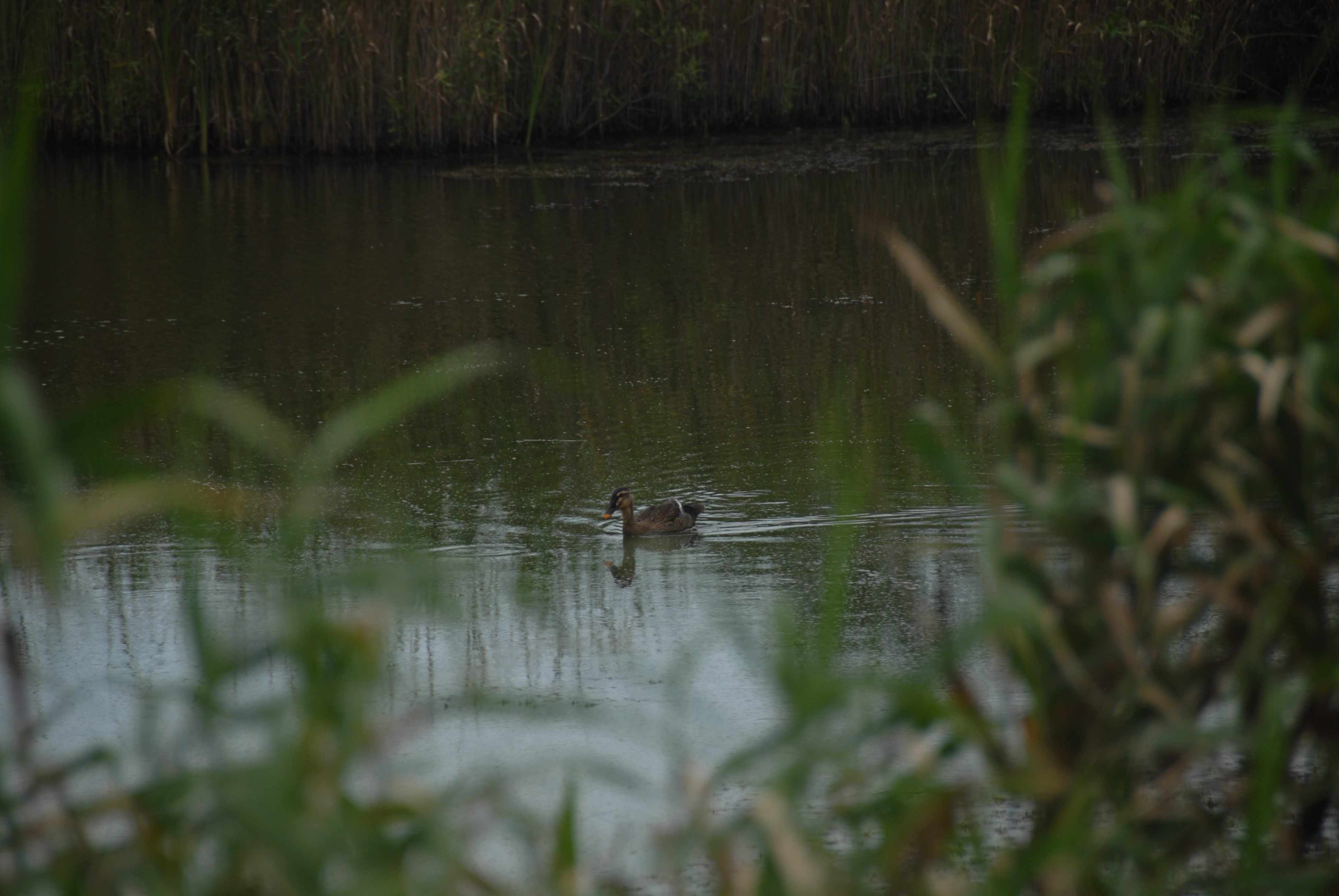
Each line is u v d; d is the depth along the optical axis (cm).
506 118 3447
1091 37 3478
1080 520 468
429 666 931
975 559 1108
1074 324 1131
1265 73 3419
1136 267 465
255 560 1150
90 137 3528
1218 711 645
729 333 1928
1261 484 477
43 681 898
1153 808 468
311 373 1769
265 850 406
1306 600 471
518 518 1291
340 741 435
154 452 1461
